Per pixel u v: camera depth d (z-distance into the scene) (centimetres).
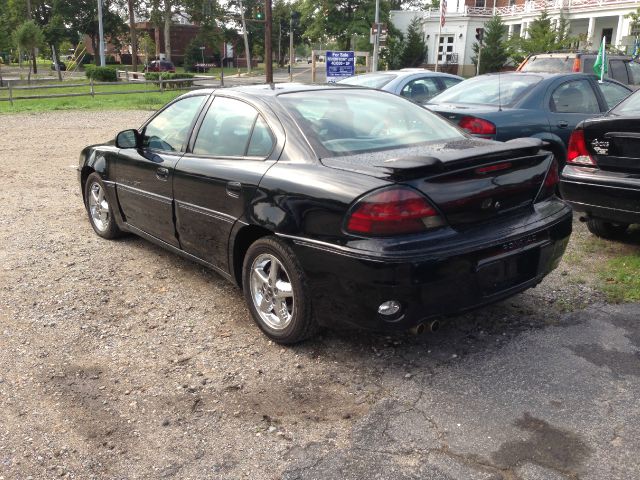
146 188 501
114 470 278
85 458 286
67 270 525
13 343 396
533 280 377
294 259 361
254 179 383
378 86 1085
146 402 330
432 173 329
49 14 7288
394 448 288
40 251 575
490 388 336
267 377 354
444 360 367
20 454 289
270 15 2677
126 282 500
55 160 1073
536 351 376
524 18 4934
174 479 272
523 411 314
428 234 327
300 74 6034
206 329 416
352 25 5675
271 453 288
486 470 271
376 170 334
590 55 1140
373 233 320
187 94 495
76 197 797
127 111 1944
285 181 363
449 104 714
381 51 5522
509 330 404
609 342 386
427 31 5669
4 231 641
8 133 1414
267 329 395
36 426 310
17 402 330
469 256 331
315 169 357
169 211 474
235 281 425
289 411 321
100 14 4778
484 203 348
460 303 339
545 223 374
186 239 463
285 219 359
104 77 3903
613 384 338
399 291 317
